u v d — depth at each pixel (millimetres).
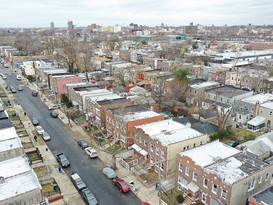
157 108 71312
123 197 37562
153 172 43469
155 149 43062
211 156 38469
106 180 41625
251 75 90000
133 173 43156
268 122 62000
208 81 89938
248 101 66625
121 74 101250
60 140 55375
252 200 29609
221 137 55844
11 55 147750
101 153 49938
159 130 47000
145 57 135375
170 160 41188
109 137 55969
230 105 66562
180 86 76562
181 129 47375
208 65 124500
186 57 136875
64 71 101000
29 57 146750
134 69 103125
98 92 71438
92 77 101250
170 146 40406
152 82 90250
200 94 76062
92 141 54531
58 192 37688
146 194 38250
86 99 66312
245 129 62031
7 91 91812
